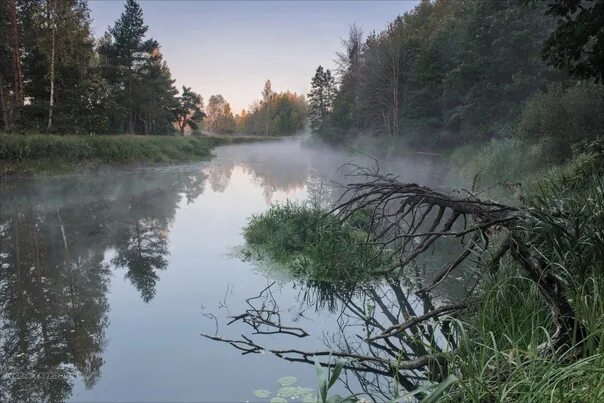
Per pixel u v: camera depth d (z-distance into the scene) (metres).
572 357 2.79
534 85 18.92
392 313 5.24
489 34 20.56
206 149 41.28
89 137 24.45
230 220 11.23
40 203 13.75
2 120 24.23
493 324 3.67
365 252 6.72
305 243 7.67
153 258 7.63
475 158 17.53
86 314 5.11
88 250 8.18
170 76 55.41
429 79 27.41
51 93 26.38
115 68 39.59
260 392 3.40
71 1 26.58
